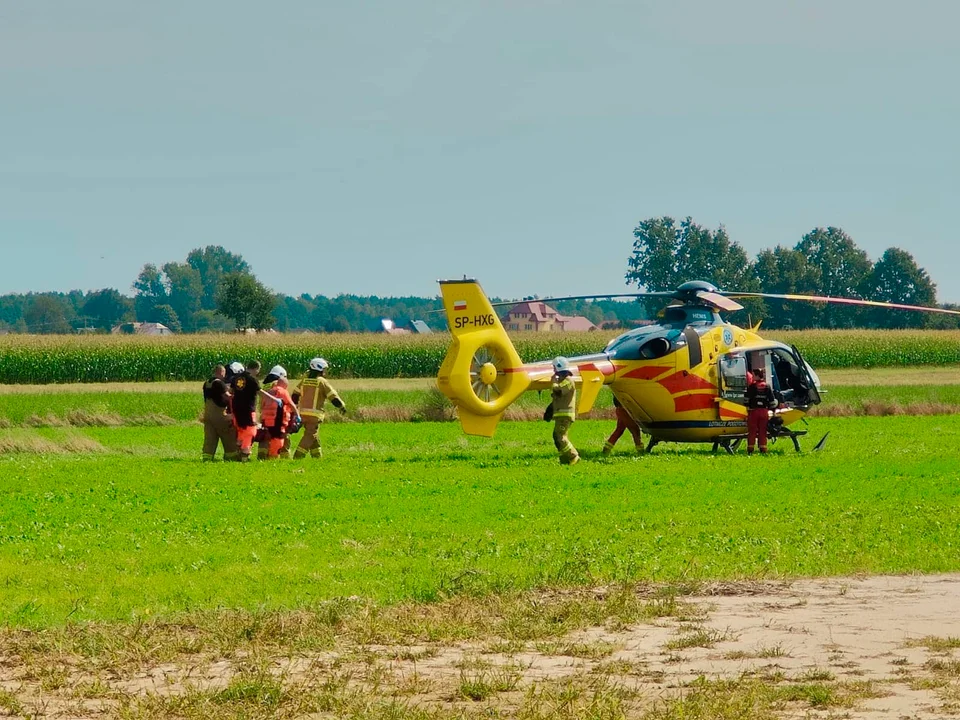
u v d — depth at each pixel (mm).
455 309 49781
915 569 25875
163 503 36594
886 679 17266
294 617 20703
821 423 76188
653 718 15430
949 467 47344
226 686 17031
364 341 142625
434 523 32625
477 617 21047
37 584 23812
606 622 21109
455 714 15664
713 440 56156
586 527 31875
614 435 55750
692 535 30469
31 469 47000
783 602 22750
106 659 18328
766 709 15891
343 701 16156
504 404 50188
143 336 144875
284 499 37750
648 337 54812
